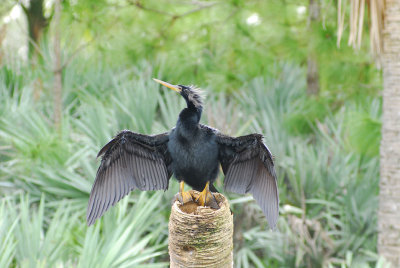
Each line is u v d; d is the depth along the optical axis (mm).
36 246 7598
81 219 10148
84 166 10562
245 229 10875
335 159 11430
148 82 12680
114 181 5961
